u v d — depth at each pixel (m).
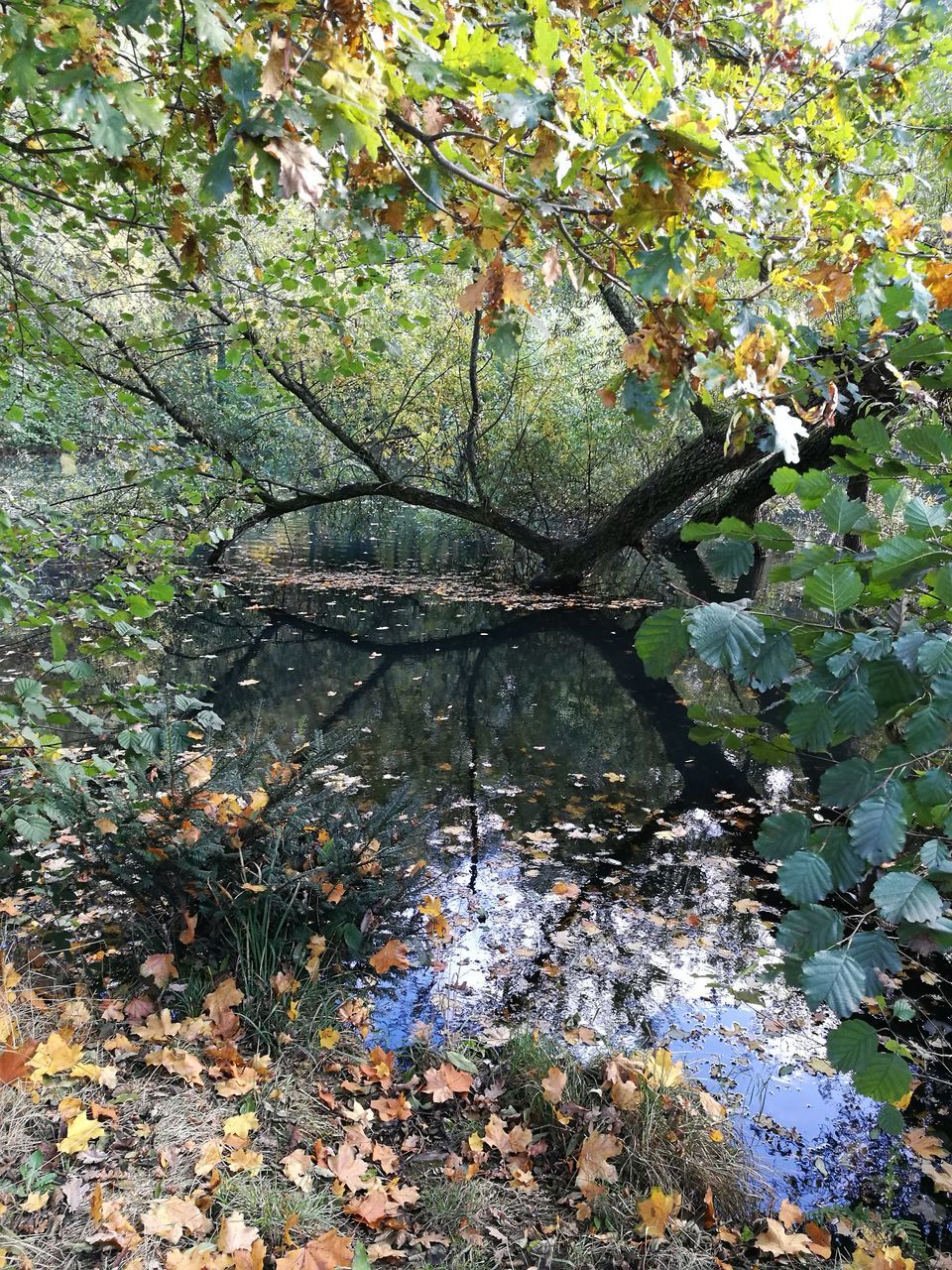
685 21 3.19
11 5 1.29
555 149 1.31
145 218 2.97
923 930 0.97
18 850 3.02
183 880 2.54
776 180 1.45
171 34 2.00
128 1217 1.67
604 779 4.76
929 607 1.21
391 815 3.02
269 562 11.32
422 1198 1.89
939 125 2.60
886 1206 2.03
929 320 1.59
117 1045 2.17
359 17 1.09
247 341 3.43
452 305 9.37
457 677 6.73
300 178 1.03
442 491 12.16
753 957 3.03
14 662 5.84
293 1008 2.38
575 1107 2.15
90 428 5.80
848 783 1.01
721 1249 1.84
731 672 1.05
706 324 1.46
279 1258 1.65
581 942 3.08
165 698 2.89
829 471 1.27
